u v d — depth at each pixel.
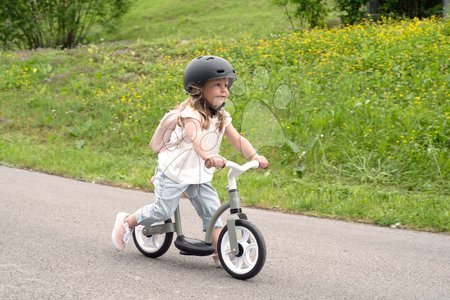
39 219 7.36
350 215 7.90
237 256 5.33
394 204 8.09
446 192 8.74
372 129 10.68
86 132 13.08
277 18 26.58
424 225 7.39
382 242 6.69
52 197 8.58
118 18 27.30
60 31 25.80
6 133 13.66
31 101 15.09
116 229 5.79
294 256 6.10
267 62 15.24
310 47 15.98
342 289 5.16
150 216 5.54
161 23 29.83
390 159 9.70
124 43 21.77
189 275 5.42
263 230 7.11
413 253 6.28
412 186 9.02
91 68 17.30
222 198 8.74
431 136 10.05
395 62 13.66
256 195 8.77
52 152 11.80
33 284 5.18
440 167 9.26
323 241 6.68
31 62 18.47
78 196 8.71
